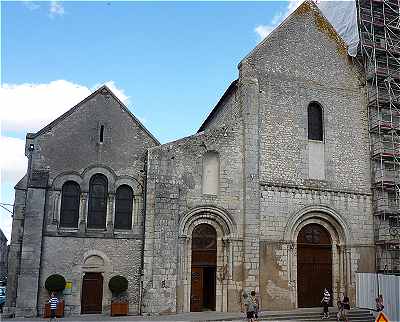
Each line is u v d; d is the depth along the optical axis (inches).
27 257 895.1
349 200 1099.3
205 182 1010.1
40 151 954.7
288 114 1088.8
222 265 984.9
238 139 1042.7
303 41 1151.6
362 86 1177.4
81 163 973.8
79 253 935.7
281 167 1053.8
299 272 1045.2
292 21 1155.9
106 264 946.1
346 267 1064.2
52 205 939.3
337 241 1085.8
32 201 919.0
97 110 1008.2
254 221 997.8
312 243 1072.2
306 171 1074.7
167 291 916.0
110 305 930.7
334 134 1122.0
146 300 904.9
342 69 1170.6
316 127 1122.0
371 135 1149.1
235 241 987.9
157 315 896.9
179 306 933.2
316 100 1125.1
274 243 1011.9
